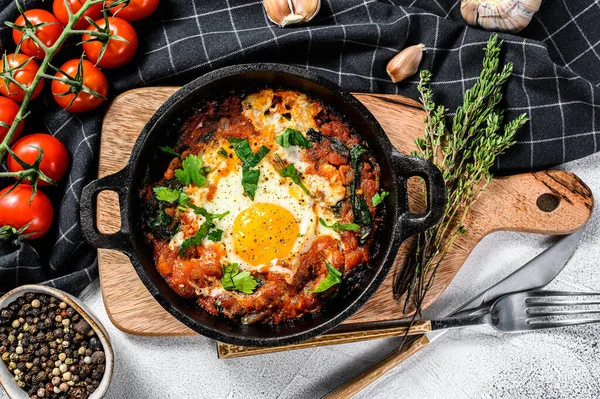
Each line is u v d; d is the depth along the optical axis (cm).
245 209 49
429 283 51
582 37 56
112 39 51
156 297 46
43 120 55
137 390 56
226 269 49
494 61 51
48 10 54
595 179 57
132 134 53
